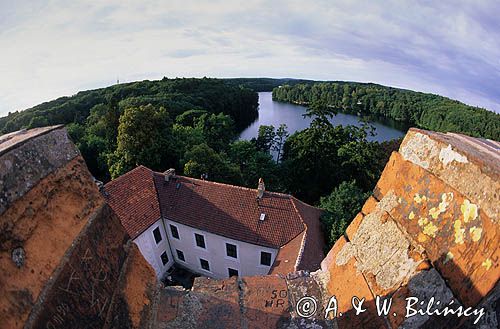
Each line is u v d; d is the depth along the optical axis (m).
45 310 1.46
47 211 1.63
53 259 1.57
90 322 1.73
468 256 1.55
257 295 2.75
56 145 1.84
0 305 1.25
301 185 33.66
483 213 1.51
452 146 1.80
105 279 1.96
